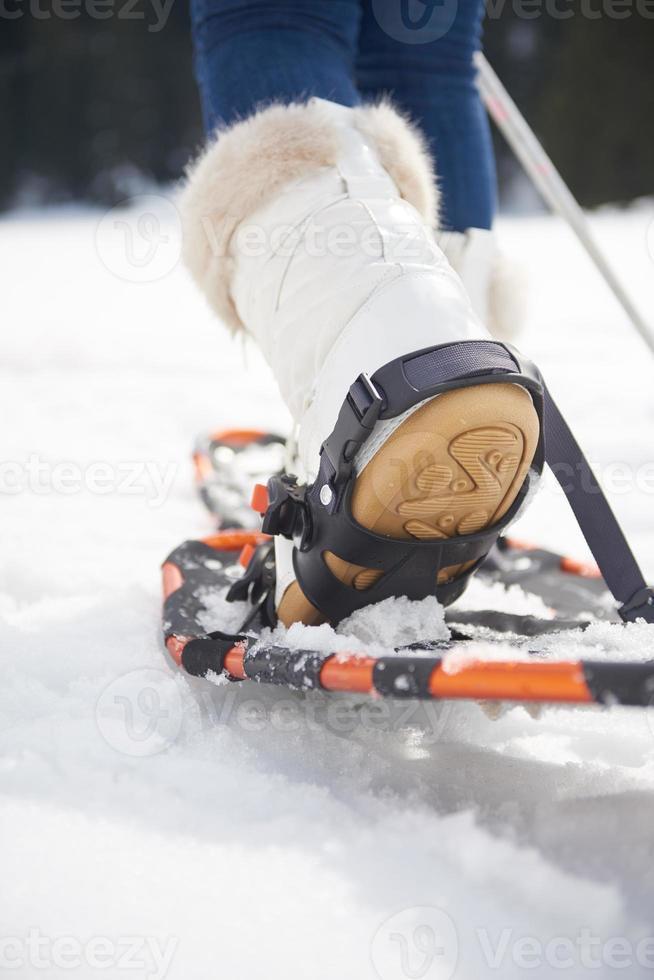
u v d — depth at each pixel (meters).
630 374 3.50
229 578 1.37
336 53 1.32
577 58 17.64
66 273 8.06
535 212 18.11
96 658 1.18
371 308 1.04
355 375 1.01
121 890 0.74
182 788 0.88
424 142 1.39
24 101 18.97
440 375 0.95
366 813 0.84
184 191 1.24
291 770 0.93
